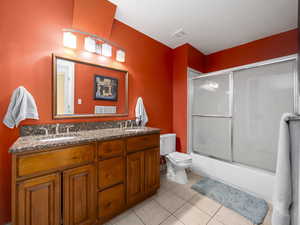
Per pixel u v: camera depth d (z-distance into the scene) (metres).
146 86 2.28
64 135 1.36
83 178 1.16
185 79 2.55
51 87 1.39
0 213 1.16
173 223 1.35
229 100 2.12
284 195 0.54
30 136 1.26
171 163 2.23
